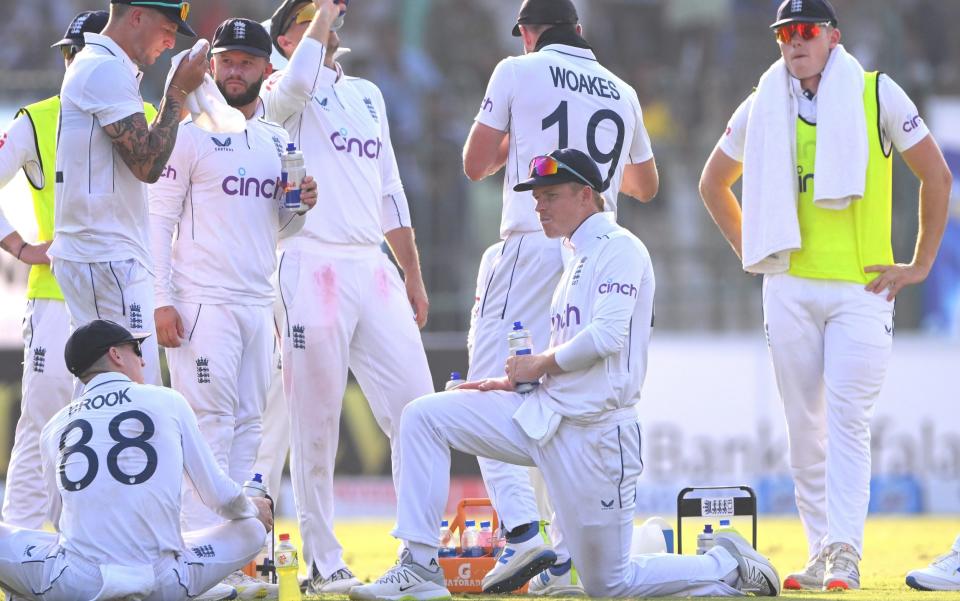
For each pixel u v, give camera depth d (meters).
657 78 73.69
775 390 54.94
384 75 73.12
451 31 74.94
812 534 25.03
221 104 22.09
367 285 24.56
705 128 72.44
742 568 21.23
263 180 23.23
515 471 22.81
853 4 72.50
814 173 24.14
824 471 25.00
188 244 23.09
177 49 68.69
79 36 23.83
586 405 19.89
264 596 22.11
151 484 18.11
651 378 54.91
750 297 62.59
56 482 18.39
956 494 54.69
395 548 36.78
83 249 20.56
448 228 63.91
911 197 56.94
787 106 24.47
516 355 20.39
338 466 50.03
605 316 19.64
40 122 24.53
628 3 74.88
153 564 18.11
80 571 17.72
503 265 24.11
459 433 20.19
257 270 23.27
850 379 24.00
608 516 20.23
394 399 24.81
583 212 20.48
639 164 25.48
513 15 76.00
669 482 54.44
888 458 54.72
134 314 20.73
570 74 23.94
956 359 55.25
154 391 18.61
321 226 24.19
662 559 20.97
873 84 24.45
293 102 23.86
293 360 24.17
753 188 24.64
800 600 20.22
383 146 25.80
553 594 22.77
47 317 24.80
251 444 23.50
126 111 20.09
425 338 46.19
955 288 57.47
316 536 24.23
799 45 24.28
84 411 18.42
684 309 62.78
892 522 49.19
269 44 23.39
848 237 24.30
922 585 22.91
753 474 54.56
